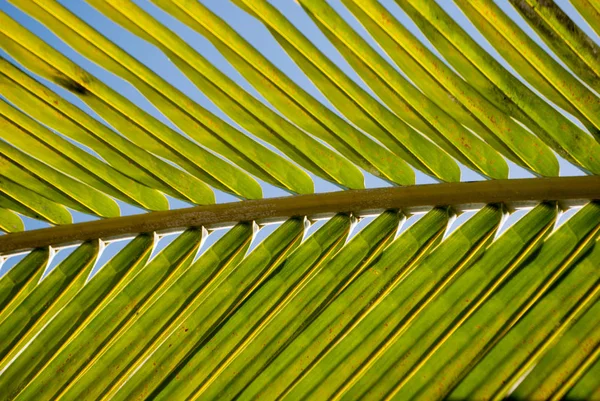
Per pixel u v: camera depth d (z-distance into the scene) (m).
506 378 0.98
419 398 0.99
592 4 1.01
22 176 1.08
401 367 1.00
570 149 1.03
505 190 1.03
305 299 1.02
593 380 0.98
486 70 1.03
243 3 1.04
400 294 1.01
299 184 1.07
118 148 1.07
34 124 1.07
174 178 1.07
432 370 0.99
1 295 1.06
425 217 1.04
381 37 1.04
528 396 0.98
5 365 1.05
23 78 1.06
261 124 1.06
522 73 1.03
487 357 0.99
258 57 1.05
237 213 1.06
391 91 1.04
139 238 1.07
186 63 1.05
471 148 1.04
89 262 1.06
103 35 1.05
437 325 1.00
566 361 0.98
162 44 1.05
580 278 1.00
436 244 1.03
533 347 0.99
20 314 1.05
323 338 1.01
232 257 1.05
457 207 1.04
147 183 1.07
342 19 1.04
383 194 1.05
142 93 1.06
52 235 1.07
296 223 1.05
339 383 1.00
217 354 1.02
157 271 1.05
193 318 1.03
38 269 1.07
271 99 1.05
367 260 1.03
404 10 1.03
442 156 1.05
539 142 1.03
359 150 1.06
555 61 1.02
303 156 1.06
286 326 1.02
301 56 1.04
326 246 1.04
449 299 1.01
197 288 1.04
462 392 0.99
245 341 1.02
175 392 1.01
